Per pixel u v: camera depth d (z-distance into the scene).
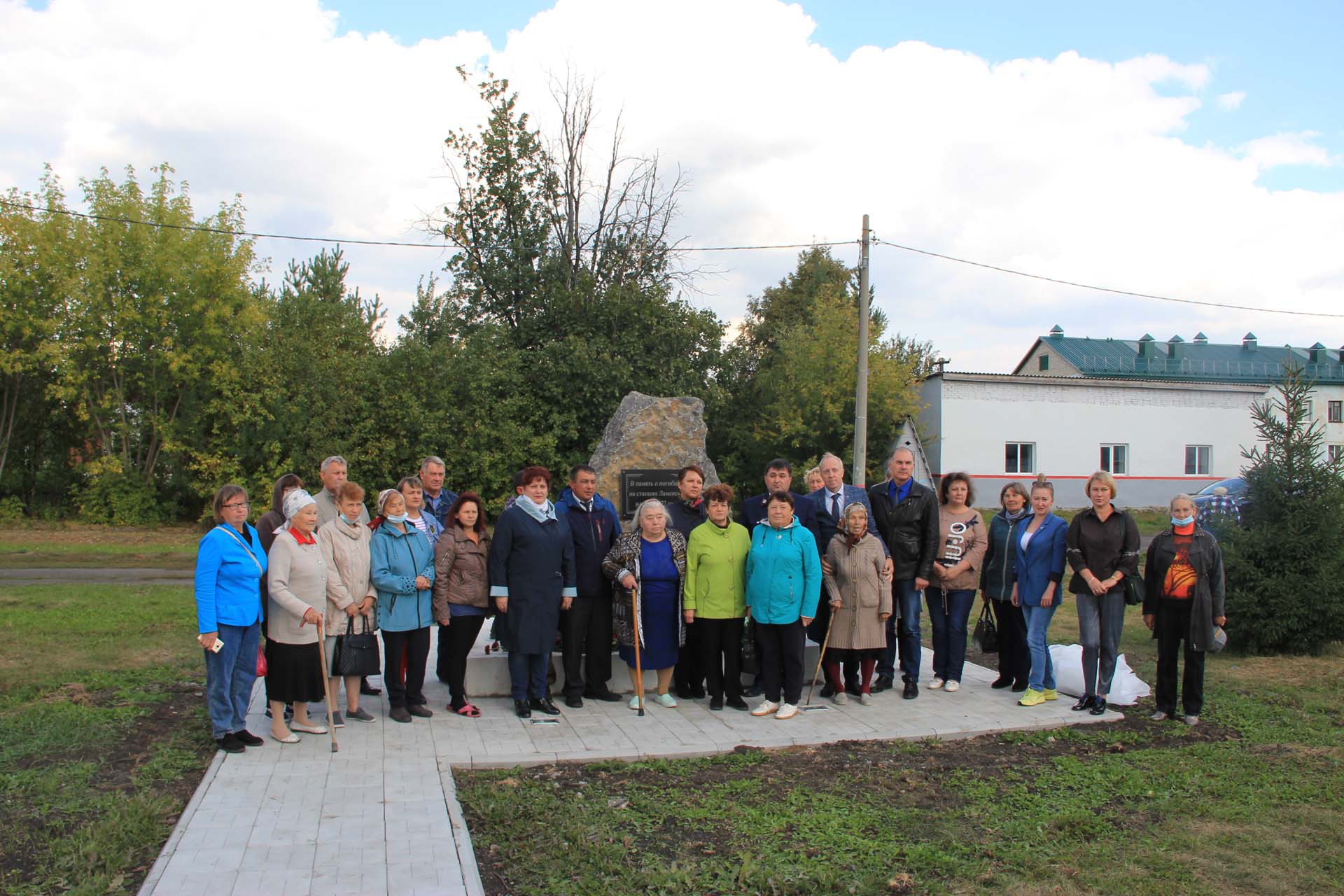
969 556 7.81
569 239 30.12
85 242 22.83
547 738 6.35
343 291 29.30
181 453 23.89
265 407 22.89
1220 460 31.95
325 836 4.52
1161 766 6.00
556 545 6.98
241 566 5.93
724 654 7.33
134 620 10.66
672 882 4.17
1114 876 4.36
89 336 22.77
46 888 4.02
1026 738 6.59
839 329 28.23
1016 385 30.16
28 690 7.28
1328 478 9.37
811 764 5.96
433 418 23.09
